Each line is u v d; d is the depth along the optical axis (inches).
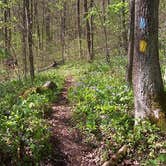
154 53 363.3
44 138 372.5
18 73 897.5
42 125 410.9
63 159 365.1
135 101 374.9
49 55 1579.7
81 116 459.5
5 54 553.0
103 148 368.2
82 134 409.7
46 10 1927.9
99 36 1566.2
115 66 887.7
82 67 1110.4
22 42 977.5
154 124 354.0
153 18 357.4
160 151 323.3
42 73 1060.5
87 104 488.4
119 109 431.8
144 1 354.3
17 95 604.4
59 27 2021.4
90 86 628.7
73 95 585.3
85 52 1510.8
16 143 345.4
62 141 396.8
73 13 2123.5
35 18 1792.6
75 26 2054.6
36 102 502.3
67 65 1270.9
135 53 370.0
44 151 359.6
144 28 358.0
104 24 970.7
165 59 861.2
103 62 1037.8
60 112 511.8
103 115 428.5
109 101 471.8
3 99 566.9
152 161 304.0
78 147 385.7
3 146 337.7
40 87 615.8
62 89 719.7
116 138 366.0
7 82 790.5
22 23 915.4
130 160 332.2
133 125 384.2
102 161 349.1
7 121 377.4
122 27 1115.9
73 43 1758.1
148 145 337.7
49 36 1919.3
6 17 954.1
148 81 363.6
